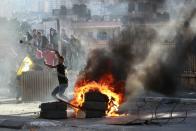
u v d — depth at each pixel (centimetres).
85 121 1833
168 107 2356
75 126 1662
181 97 2658
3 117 1925
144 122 1764
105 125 1688
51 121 1748
